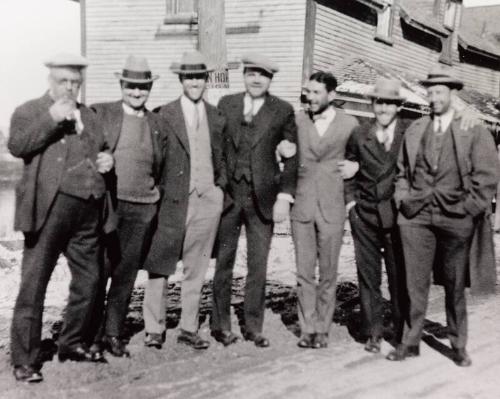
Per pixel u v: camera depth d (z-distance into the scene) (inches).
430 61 821.2
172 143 179.3
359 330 213.0
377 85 184.4
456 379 168.9
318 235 191.3
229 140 186.7
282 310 239.0
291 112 188.7
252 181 185.0
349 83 595.5
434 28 786.8
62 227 155.4
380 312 195.2
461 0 864.3
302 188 191.9
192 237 184.1
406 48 768.3
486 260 182.4
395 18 732.7
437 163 175.6
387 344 199.6
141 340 192.4
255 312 194.4
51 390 151.0
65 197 153.8
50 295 243.4
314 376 167.5
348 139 190.9
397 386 162.1
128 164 169.5
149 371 166.9
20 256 324.5
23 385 152.6
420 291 183.0
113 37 653.9
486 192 171.9
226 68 315.6
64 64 148.9
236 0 604.4
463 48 887.7
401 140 185.2
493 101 807.1
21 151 148.9
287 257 352.2
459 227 175.2
